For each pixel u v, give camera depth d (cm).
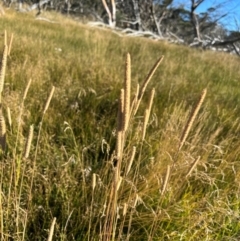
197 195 192
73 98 320
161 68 538
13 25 786
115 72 407
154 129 265
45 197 186
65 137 244
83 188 184
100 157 245
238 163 227
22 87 312
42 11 1429
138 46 829
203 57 812
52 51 525
